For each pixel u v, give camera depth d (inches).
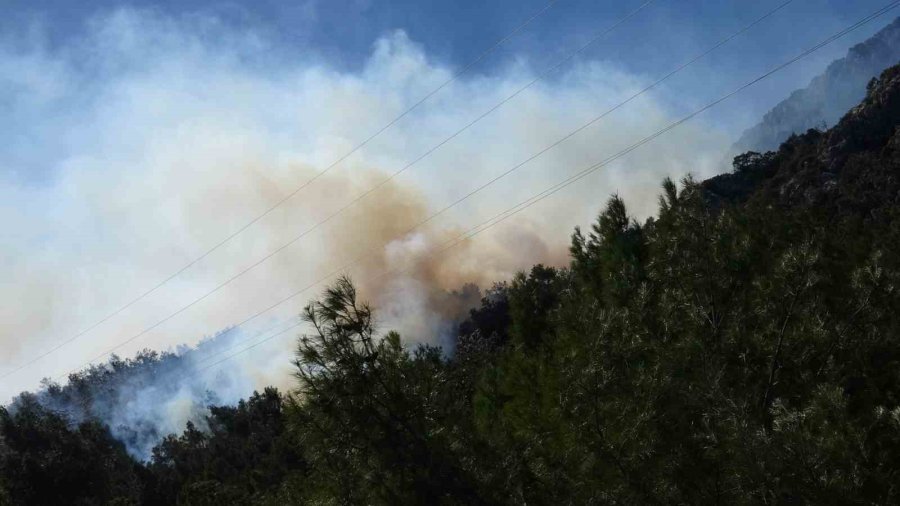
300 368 313.1
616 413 277.9
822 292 325.1
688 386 285.0
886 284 307.1
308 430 310.7
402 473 303.4
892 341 298.8
